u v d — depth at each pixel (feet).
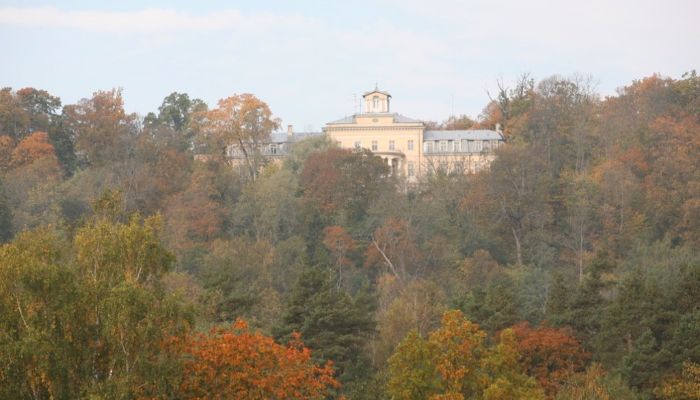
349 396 286.25
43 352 180.96
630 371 298.97
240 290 376.27
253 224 618.85
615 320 328.08
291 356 220.43
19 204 617.21
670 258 514.68
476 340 249.14
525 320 366.84
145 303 191.21
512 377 247.50
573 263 580.30
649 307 324.19
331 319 328.70
